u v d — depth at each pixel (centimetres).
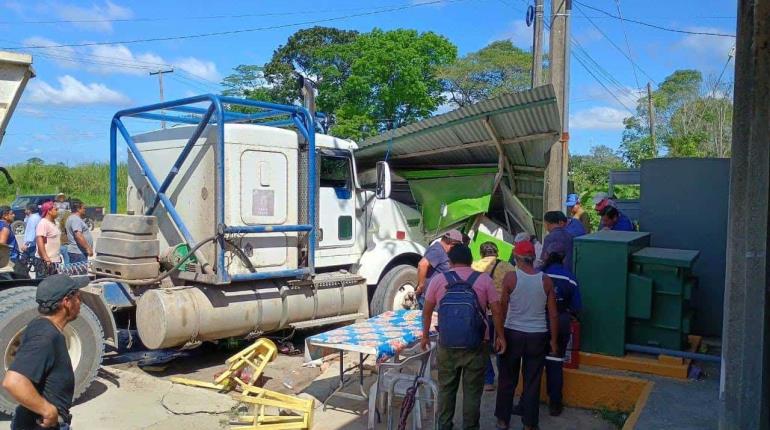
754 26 307
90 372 579
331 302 772
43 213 964
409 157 947
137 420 542
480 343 464
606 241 568
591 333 574
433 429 522
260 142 711
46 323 331
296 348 789
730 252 320
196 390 609
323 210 792
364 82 3566
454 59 3994
